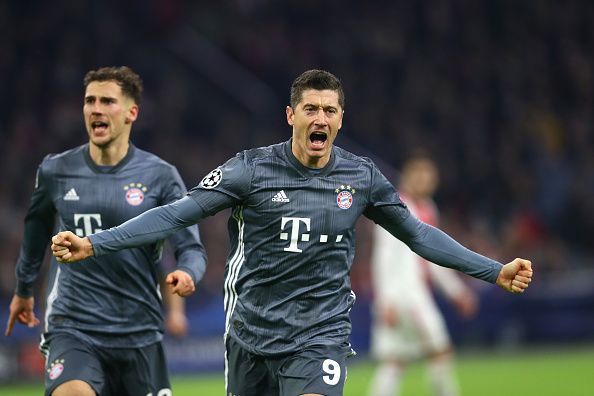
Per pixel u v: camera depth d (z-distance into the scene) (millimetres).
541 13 89500
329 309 18578
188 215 18000
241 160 18484
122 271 20531
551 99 84812
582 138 80938
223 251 57812
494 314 61531
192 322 51250
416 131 77375
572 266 71438
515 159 76938
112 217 20922
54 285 20953
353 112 77875
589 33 90500
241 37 80938
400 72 81625
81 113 65812
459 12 87312
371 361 56031
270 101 79938
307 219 18406
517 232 69562
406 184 35688
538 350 61062
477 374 48406
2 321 46469
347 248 18875
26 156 62250
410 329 34625
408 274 34531
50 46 69000
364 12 84188
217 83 79250
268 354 18359
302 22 82875
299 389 17812
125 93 21047
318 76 18203
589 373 48125
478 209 73312
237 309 18797
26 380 46094
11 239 54000
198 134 72938
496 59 85750
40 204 21422
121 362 20734
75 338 20344
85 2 72562
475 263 18938
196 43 81000
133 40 76688
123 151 21281
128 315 20672
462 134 78562
